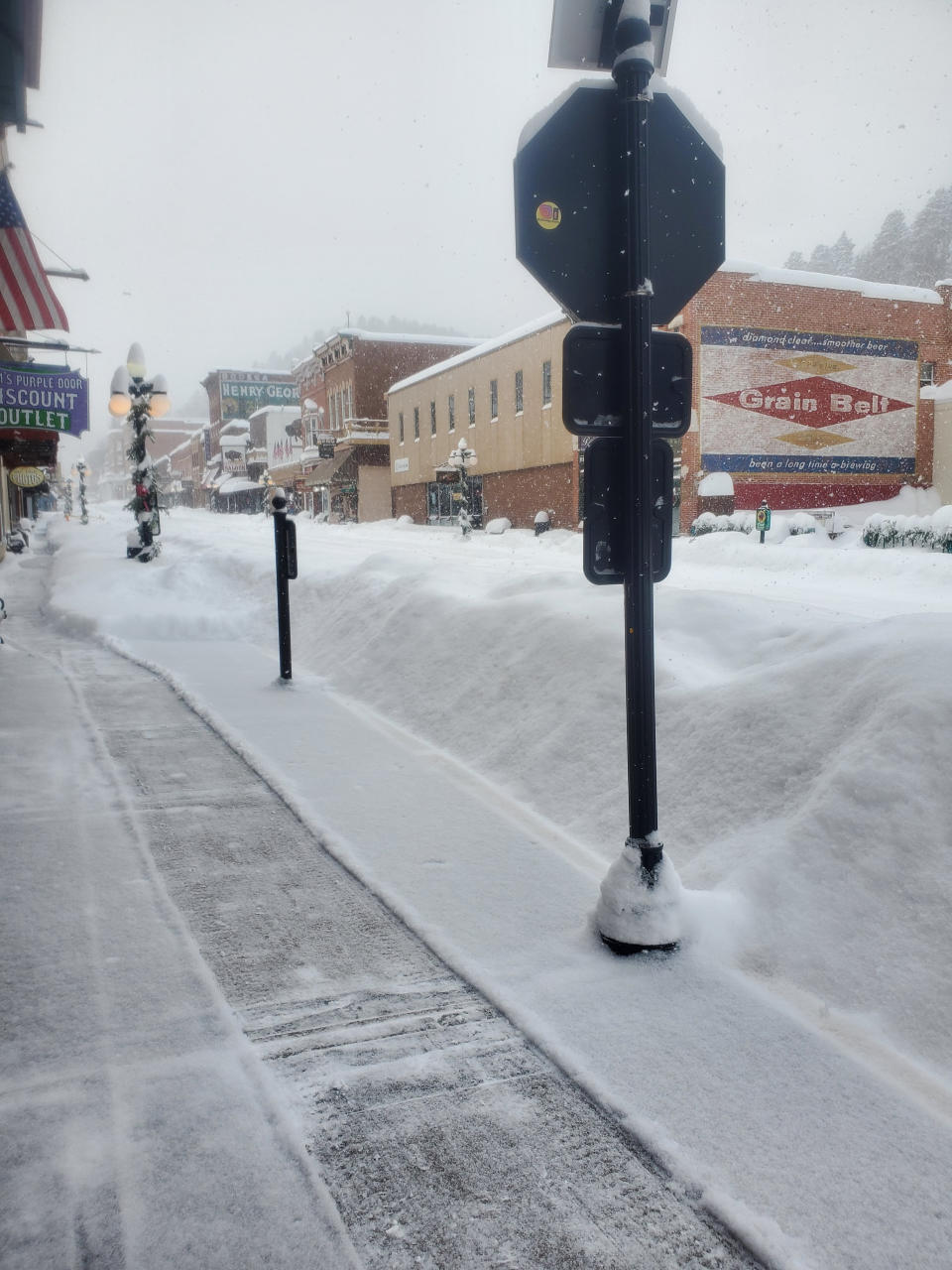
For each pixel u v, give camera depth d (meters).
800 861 3.08
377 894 3.44
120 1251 1.75
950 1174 1.95
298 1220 1.84
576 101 2.96
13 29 5.96
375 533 40.16
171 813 4.36
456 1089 2.28
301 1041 2.49
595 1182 1.96
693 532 26.56
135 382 18.45
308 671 7.92
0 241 9.23
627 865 3.00
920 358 31.89
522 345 33.97
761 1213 1.84
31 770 4.99
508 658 5.73
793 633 4.81
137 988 2.75
